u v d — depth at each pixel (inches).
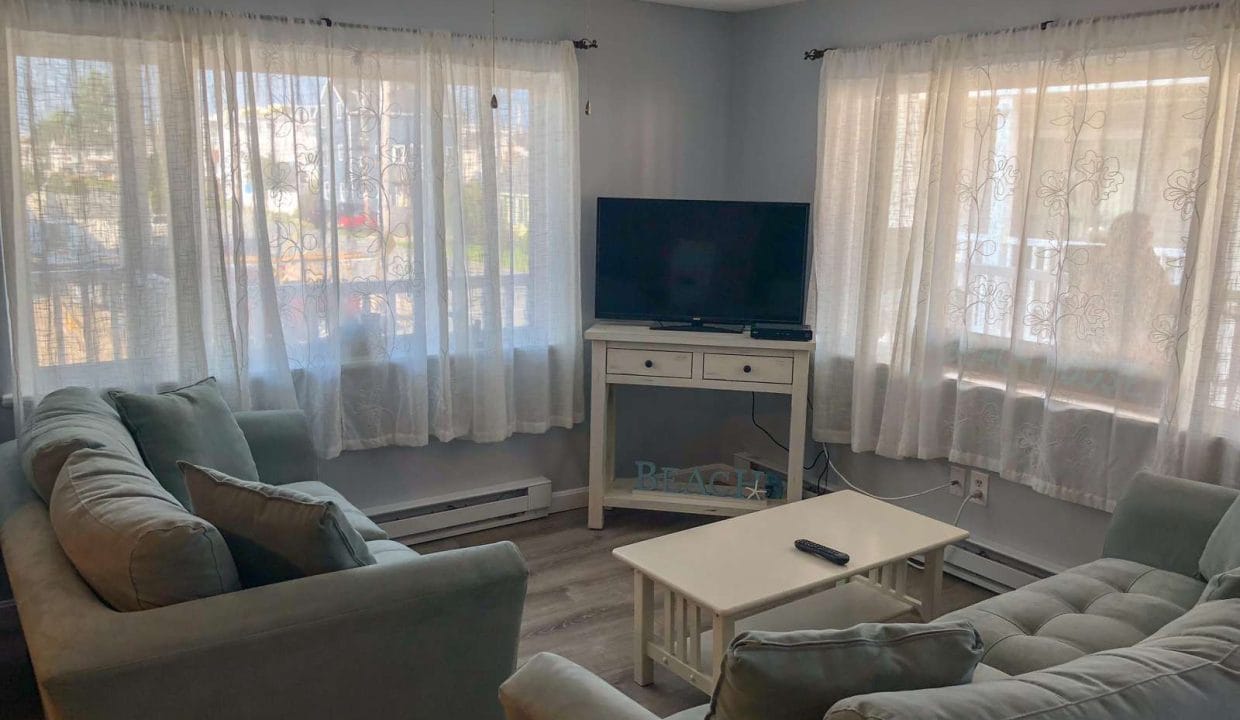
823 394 159.0
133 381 123.7
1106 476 123.5
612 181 166.2
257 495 78.7
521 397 159.3
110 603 72.3
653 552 105.0
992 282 134.5
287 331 135.8
